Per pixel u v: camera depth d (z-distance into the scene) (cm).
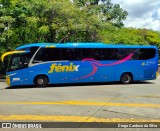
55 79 1822
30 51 1791
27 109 927
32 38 2733
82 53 1891
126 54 1984
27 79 1772
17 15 2547
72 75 1859
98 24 2538
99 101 1097
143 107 956
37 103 1053
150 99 1149
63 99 1162
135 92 1418
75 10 2492
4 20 2438
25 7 2511
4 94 1377
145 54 2027
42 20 2491
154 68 2042
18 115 831
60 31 2438
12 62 1775
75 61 1869
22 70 1767
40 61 1797
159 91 1468
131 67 1989
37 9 2416
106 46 1944
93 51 1914
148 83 2052
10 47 2650
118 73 1962
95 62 1911
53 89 1623
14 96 1287
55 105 1003
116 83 2059
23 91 1523
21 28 2608
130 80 1994
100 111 888
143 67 2016
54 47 1831
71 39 2684
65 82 1845
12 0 2567
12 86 1881
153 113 855
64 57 1848
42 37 2666
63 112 874
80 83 2067
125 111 886
